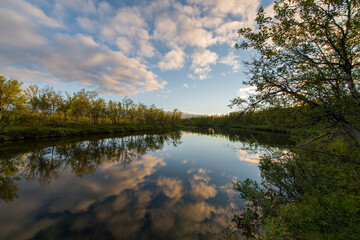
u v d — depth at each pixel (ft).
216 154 59.98
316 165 20.15
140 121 212.23
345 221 11.45
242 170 39.68
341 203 12.87
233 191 27.48
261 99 13.73
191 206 23.27
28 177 34.58
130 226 18.94
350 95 10.94
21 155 51.06
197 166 44.45
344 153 20.77
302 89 12.04
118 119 175.63
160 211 22.17
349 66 11.34
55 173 37.45
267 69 13.32
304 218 12.86
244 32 13.75
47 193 27.63
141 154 60.03
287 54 12.53
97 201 25.09
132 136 119.34
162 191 28.68
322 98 11.97
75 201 25.05
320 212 12.71
